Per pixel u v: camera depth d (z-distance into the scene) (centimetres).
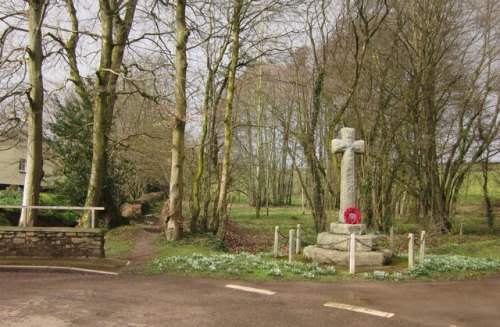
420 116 2545
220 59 2038
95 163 1905
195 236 1919
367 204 2256
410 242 1280
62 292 940
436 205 2606
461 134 2600
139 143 2600
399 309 873
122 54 2292
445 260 1412
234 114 2498
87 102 2273
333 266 1304
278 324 752
